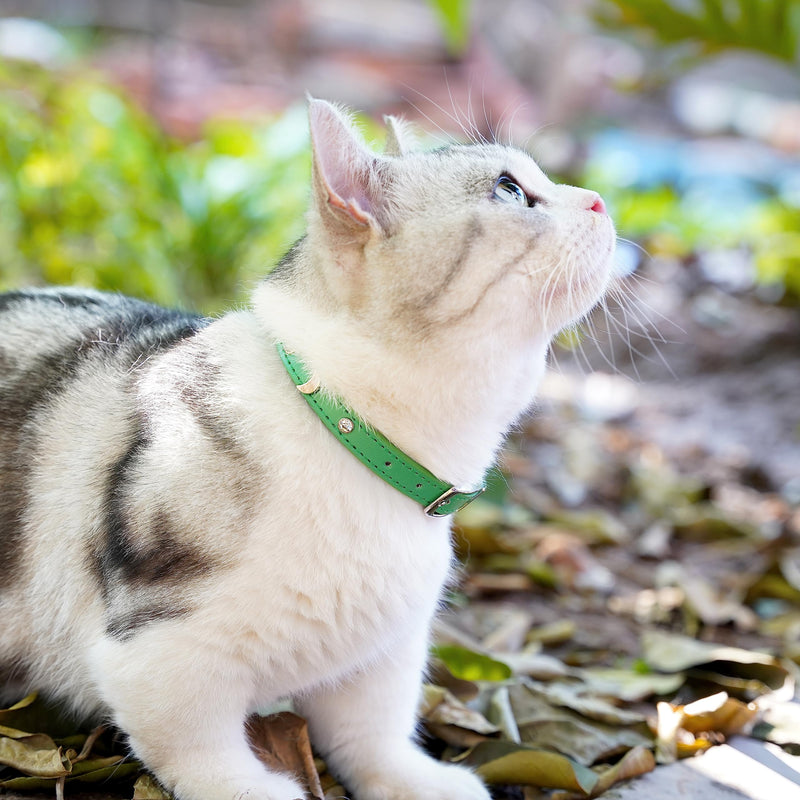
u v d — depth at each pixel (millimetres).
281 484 861
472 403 890
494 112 2738
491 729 967
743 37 1526
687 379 1963
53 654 915
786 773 958
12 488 912
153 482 865
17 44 2564
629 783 943
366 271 878
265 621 863
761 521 1413
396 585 882
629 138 2758
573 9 2686
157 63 2838
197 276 1693
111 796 897
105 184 1602
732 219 2393
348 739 932
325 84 2973
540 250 887
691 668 1062
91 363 924
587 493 1491
